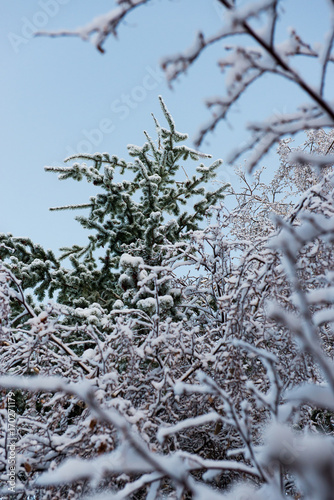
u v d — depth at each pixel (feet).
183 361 12.07
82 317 12.75
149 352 9.58
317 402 3.70
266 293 9.60
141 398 10.79
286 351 9.56
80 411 12.01
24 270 15.44
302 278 8.82
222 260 12.66
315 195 9.36
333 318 3.97
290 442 2.98
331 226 3.94
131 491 5.06
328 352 10.28
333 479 2.56
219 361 9.93
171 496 6.12
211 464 5.02
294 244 3.95
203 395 9.98
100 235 17.24
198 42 3.54
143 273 12.16
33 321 9.62
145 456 3.56
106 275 17.35
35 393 10.02
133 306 13.32
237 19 3.26
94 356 10.32
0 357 10.02
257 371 10.10
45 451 8.32
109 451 7.16
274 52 3.48
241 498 4.08
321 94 3.57
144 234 15.08
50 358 10.38
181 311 14.14
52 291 16.40
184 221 17.95
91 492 7.86
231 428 9.92
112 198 16.87
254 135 4.12
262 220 18.58
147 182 17.08
